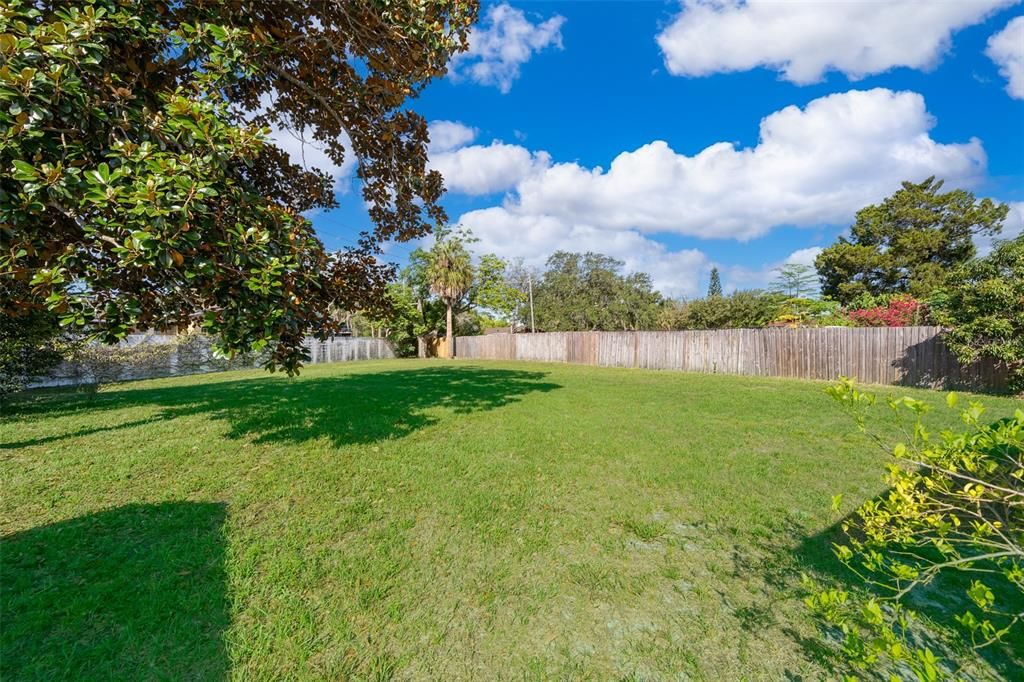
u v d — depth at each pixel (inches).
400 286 1241.4
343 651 78.1
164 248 97.3
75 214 101.7
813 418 262.1
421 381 477.7
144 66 132.6
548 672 74.2
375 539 117.7
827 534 119.9
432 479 160.6
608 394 372.5
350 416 261.9
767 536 119.8
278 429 227.6
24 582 93.6
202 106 112.5
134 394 378.3
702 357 610.9
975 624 48.4
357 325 1450.5
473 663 76.2
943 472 60.8
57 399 340.8
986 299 334.3
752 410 291.9
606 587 97.8
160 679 70.2
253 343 125.6
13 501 136.2
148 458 178.4
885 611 85.7
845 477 161.9
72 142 103.5
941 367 390.6
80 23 98.4
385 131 217.9
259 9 168.2
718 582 99.7
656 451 196.1
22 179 87.7
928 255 954.1
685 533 122.4
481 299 1259.8
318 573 101.1
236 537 116.3
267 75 192.1
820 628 84.0
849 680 49.2
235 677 71.3
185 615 85.2
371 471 167.3
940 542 62.1
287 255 126.1
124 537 114.9
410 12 158.9
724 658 77.0
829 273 1067.9
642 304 1252.5
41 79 87.4
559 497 146.4
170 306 137.2
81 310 107.0
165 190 97.6
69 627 80.8
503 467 174.1
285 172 222.4
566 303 1322.6
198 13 142.4
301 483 154.5
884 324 521.0
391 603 91.5
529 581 100.0
